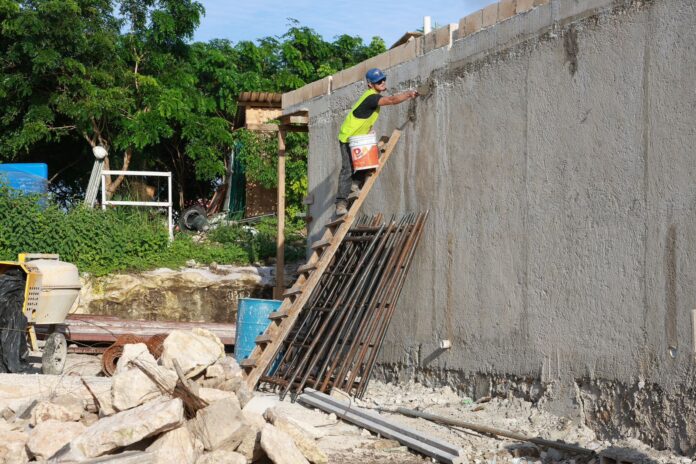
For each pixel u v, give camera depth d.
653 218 6.89
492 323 8.83
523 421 7.98
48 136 20.62
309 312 10.61
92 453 5.54
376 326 9.95
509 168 8.69
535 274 8.23
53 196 19.22
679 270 6.61
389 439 7.66
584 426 7.44
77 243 16.75
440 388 9.65
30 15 19.36
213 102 23.14
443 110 9.87
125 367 6.68
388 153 10.37
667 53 6.82
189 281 16.91
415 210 10.38
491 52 9.06
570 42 7.90
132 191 21.47
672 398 6.60
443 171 9.82
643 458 6.39
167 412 5.68
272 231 19.67
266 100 20.92
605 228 7.39
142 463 5.45
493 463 6.71
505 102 8.79
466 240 9.34
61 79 20.03
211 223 20.59
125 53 22.22
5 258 16.12
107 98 20.30
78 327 13.98
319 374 9.66
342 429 8.16
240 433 6.11
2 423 6.80
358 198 10.24
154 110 21.30
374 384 10.73
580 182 7.71
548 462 6.75
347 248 10.93
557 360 7.87
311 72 25.53
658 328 6.78
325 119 12.88
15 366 10.85
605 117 7.45
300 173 21.17
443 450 6.97
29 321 11.17
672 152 6.74
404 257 10.12
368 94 10.20
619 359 7.16
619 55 7.32
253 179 21.77
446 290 9.66
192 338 7.01
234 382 7.04
